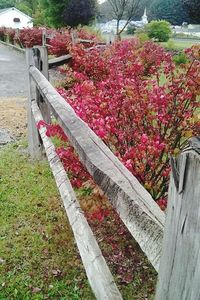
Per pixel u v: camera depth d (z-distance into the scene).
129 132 2.81
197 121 2.78
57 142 4.07
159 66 4.53
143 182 2.68
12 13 56.03
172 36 32.03
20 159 4.57
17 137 5.43
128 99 2.85
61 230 3.11
